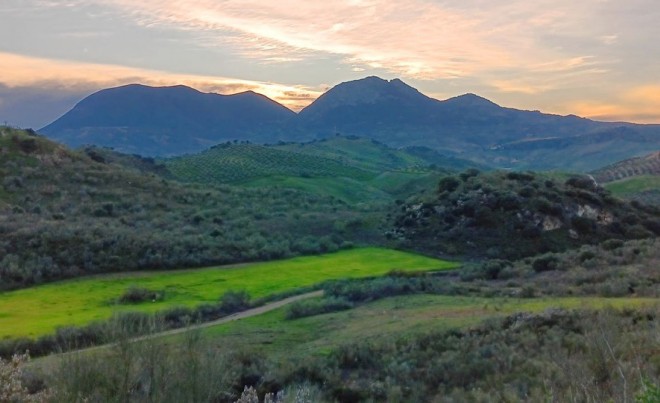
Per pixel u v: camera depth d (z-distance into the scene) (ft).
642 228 239.50
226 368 57.31
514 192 241.76
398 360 73.67
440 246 220.84
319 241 224.12
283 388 61.05
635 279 124.16
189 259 184.24
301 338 102.73
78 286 154.40
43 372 48.60
